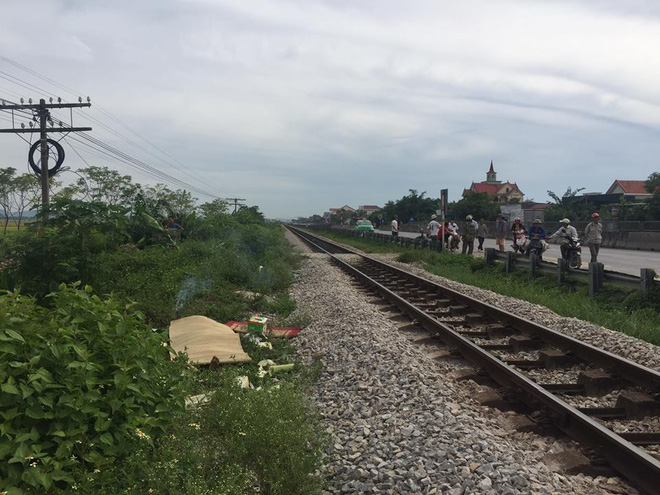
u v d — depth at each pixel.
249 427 4.08
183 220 24.14
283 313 11.88
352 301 12.45
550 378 7.00
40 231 10.87
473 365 7.32
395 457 4.48
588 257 24.52
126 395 3.93
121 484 3.46
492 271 19.00
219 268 15.18
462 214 72.06
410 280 17.03
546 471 4.31
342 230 68.31
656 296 11.04
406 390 6.04
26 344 3.66
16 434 3.24
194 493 3.31
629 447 4.27
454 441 4.64
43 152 26.56
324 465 4.47
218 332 8.49
